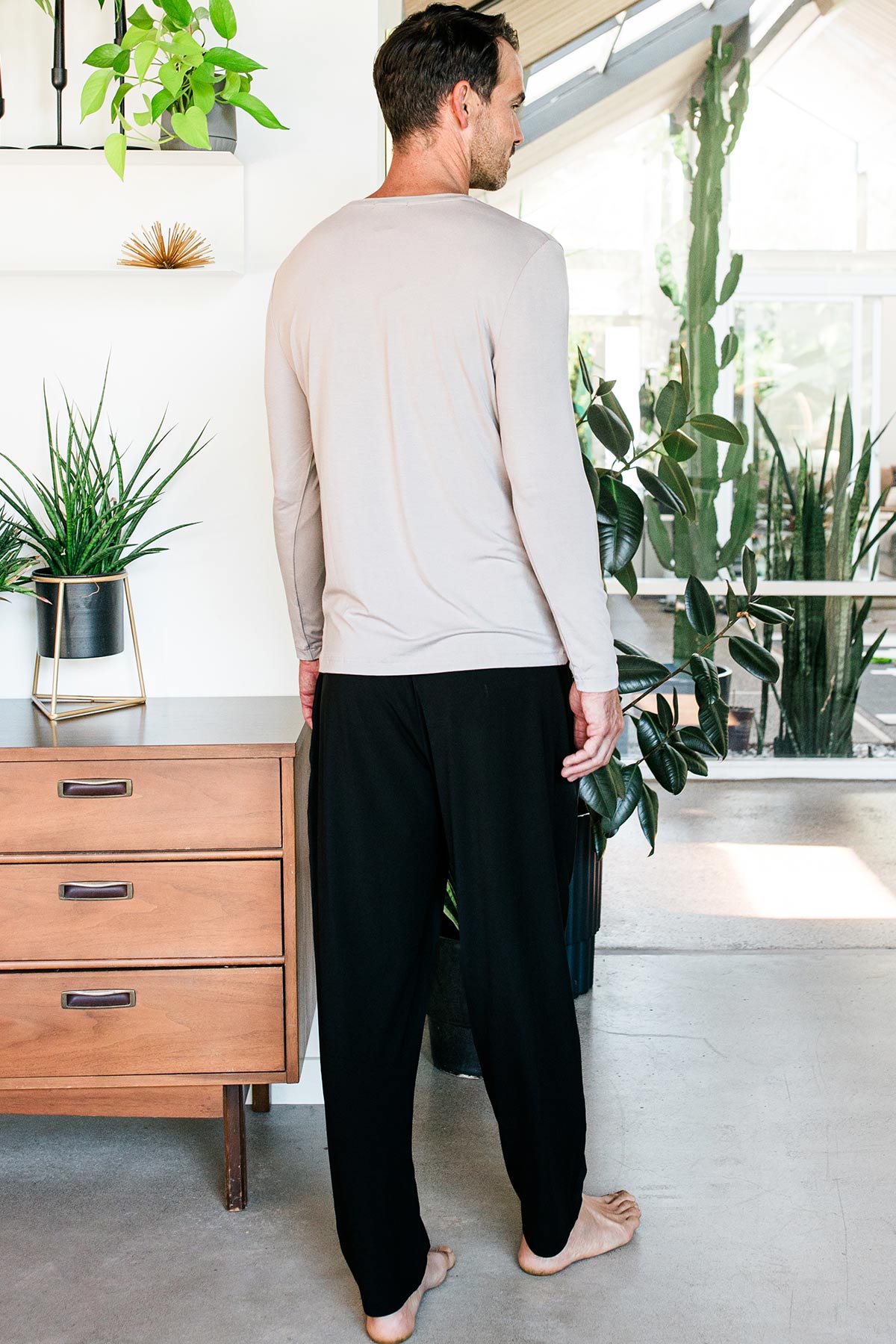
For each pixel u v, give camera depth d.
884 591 4.84
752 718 4.97
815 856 3.97
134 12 2.08
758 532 4.76
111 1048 1.96
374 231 1.47
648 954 3.15
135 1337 1.64
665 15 4.42
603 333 4.66
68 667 2.36
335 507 1.53
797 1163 2.11
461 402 1.44
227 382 2.28
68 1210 1.98
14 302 2.25
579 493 1.46
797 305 4.64
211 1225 1.93
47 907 1.93
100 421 2.29
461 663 1.49
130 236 2.21
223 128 2.06
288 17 2.18
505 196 4.58
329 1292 1.75
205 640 2.36
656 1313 1.69
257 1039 1.96
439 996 2.47
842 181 4.57
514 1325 1.66
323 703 1.59
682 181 4.57
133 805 1.91
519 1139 1.67
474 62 1.49
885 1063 2.51
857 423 4.71
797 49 4.47
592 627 1.49
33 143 2.22
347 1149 1.61
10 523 2.12
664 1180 2.05
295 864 1.93
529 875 1.56
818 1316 1.68
